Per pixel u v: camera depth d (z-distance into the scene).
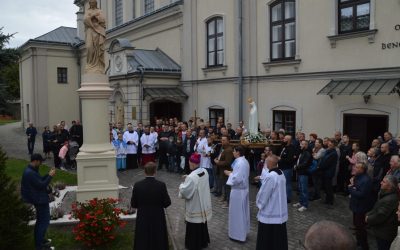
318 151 11.22
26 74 35.62
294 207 10.65
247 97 17.92
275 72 16.53
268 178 6.87
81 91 10.72
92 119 10.83
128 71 21.55
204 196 7.79
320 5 14.43
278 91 16.47
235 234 8.30
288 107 16.05
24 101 37.16
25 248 6.43
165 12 22.98
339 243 2.23
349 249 2.24
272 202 6.88
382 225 6.25
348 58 13.61
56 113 34.06
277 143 13.09
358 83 13.11
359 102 13.15
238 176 8.12
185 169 15.55
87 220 7.81
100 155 10.70
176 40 22.59
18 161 19.23
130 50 21.81
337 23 13.96
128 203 10.88
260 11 17.05
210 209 7.92
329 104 14.27
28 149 23.11
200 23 20.52
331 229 2.32
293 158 11.05
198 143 13.40
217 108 19.73
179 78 22.16
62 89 34.28
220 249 7.89
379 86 12.34
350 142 12.34
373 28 12.68
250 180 13.77
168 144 16.34
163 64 22.14
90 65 10.99
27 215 6.79
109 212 8.00
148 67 21.16
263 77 17.12
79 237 7.80
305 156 10.34
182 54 21.91
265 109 17.14
